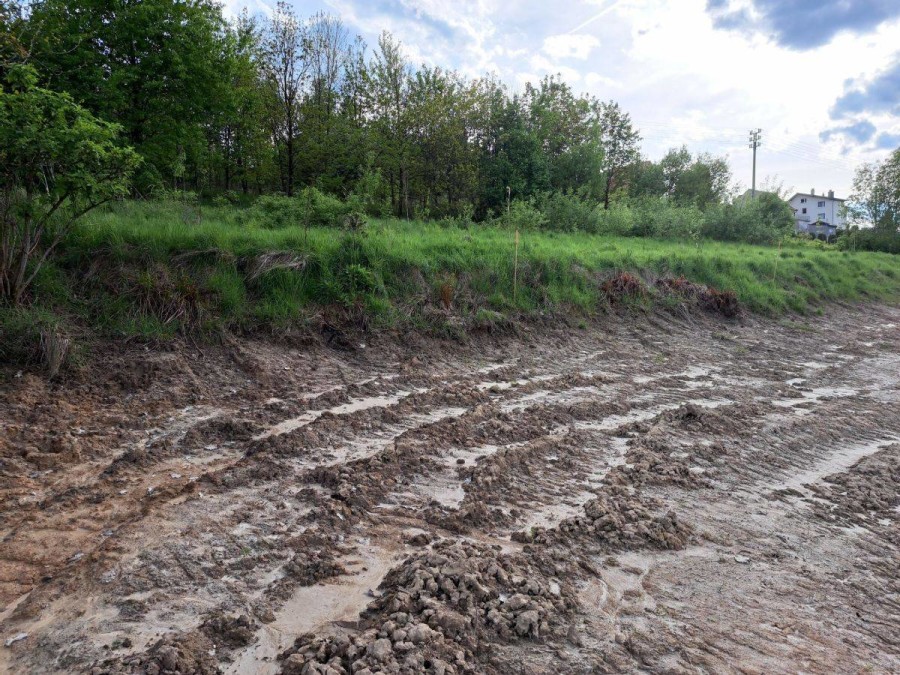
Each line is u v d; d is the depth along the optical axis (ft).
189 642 9.46
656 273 49.14
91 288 24.58
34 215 21.63
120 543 12.21
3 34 24.20
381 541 13.19
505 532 13.97
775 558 13.62
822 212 261.03
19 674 8.82
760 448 20.92
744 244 93.71
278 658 9.38
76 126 20.71
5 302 21.40
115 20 51.85
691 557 13.41
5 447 15.78
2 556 11.60
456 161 87.30
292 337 26.99
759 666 9.91
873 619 11.54
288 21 76.69
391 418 20.85
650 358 34.32
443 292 34.01
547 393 25.81
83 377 20.13
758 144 165.78
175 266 27.43
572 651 9.87
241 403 21.06
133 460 15.99
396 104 85.87
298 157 82.69
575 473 17.70
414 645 9.39
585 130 113.39
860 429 24.07
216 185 88.79
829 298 60.59
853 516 16.21
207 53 58.23
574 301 40.06
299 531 13.26
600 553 13.23
